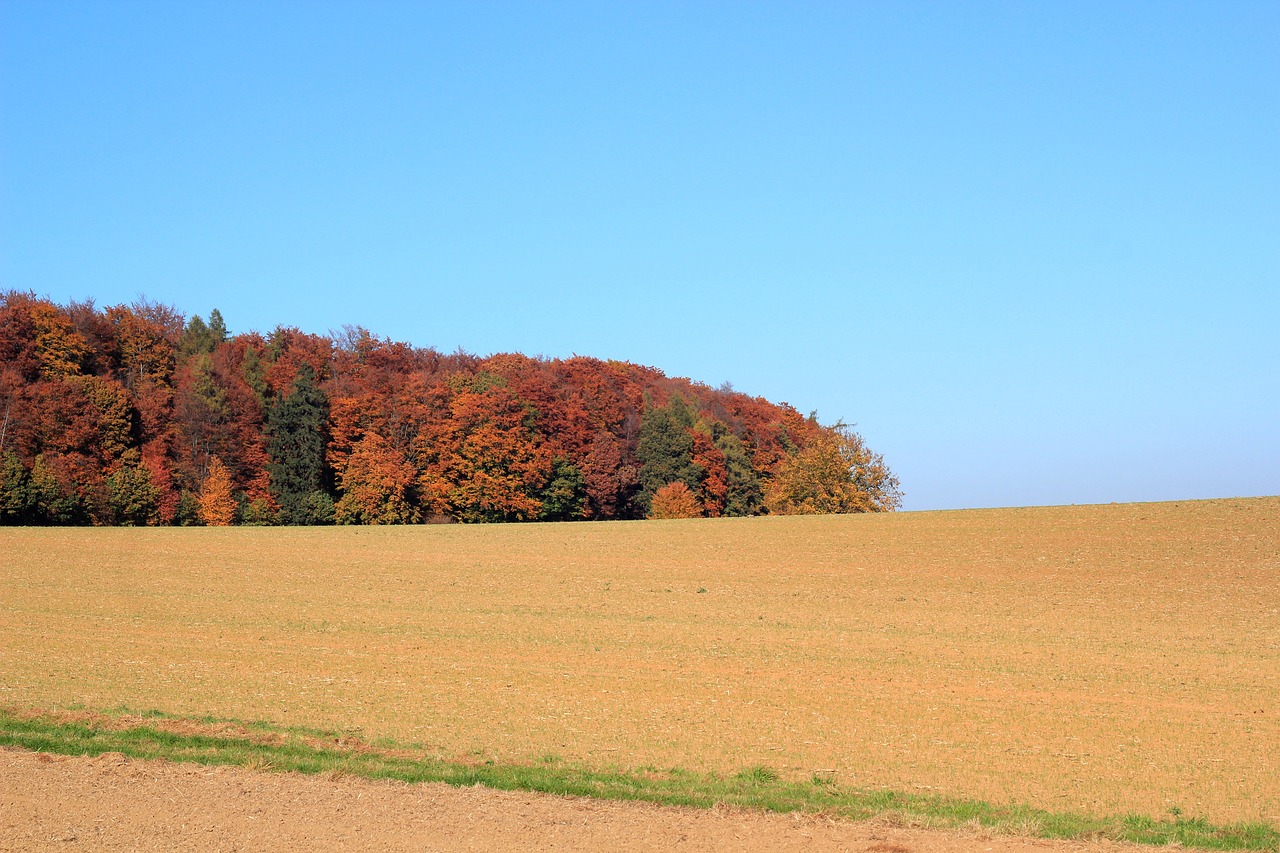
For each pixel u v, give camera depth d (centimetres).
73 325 8512
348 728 1923
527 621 3566
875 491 8606
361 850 1163
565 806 1355
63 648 2820
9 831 1216
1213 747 1906
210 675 2477
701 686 2475
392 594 4212
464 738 1872
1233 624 3519
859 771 1692
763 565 5084
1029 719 2139
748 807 1373
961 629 3447
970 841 1238
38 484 7162
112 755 1577
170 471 8181
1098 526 5591
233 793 1380
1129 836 1287
